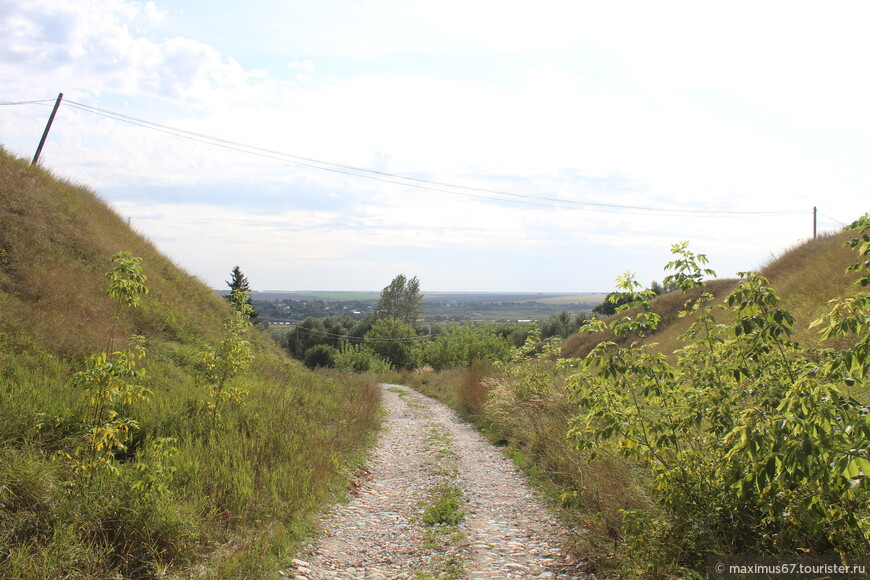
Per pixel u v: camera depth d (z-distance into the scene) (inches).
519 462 349.1
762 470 121.3
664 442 163.8
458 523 237.3
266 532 200.2
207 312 716.0
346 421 430.0
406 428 526.3
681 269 178.9
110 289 216.1
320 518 237.8
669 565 149.7
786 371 152.0
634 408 176.9
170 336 525.7
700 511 154.4
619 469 220.7
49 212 579.2
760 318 148.4
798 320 456.4
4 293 401.7
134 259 221.1
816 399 119.3
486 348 1326.3
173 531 179.3
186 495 213.8
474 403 587.5
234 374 346.3
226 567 169.2
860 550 126.1
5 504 166.9
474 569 183.0
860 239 141.1
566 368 204.2
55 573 145.4
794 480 116.0
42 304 417.7
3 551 150.0
